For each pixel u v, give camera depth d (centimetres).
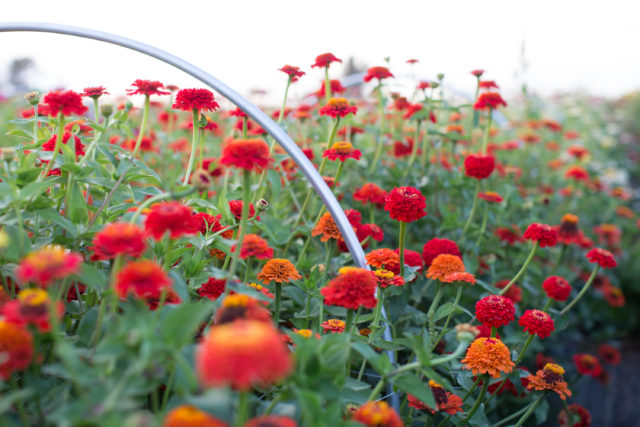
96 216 151
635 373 428
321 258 246
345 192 309
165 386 137
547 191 488
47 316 100
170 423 87
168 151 352
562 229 304
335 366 117
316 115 359
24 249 137
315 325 198
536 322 187
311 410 102
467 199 321
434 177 335
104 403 94
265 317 120
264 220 238
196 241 168
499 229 325
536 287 326
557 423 269
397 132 362
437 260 192
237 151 129
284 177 280
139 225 142
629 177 812
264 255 150
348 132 300
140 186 275
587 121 751
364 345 125
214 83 176
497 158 471
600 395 388
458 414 178
